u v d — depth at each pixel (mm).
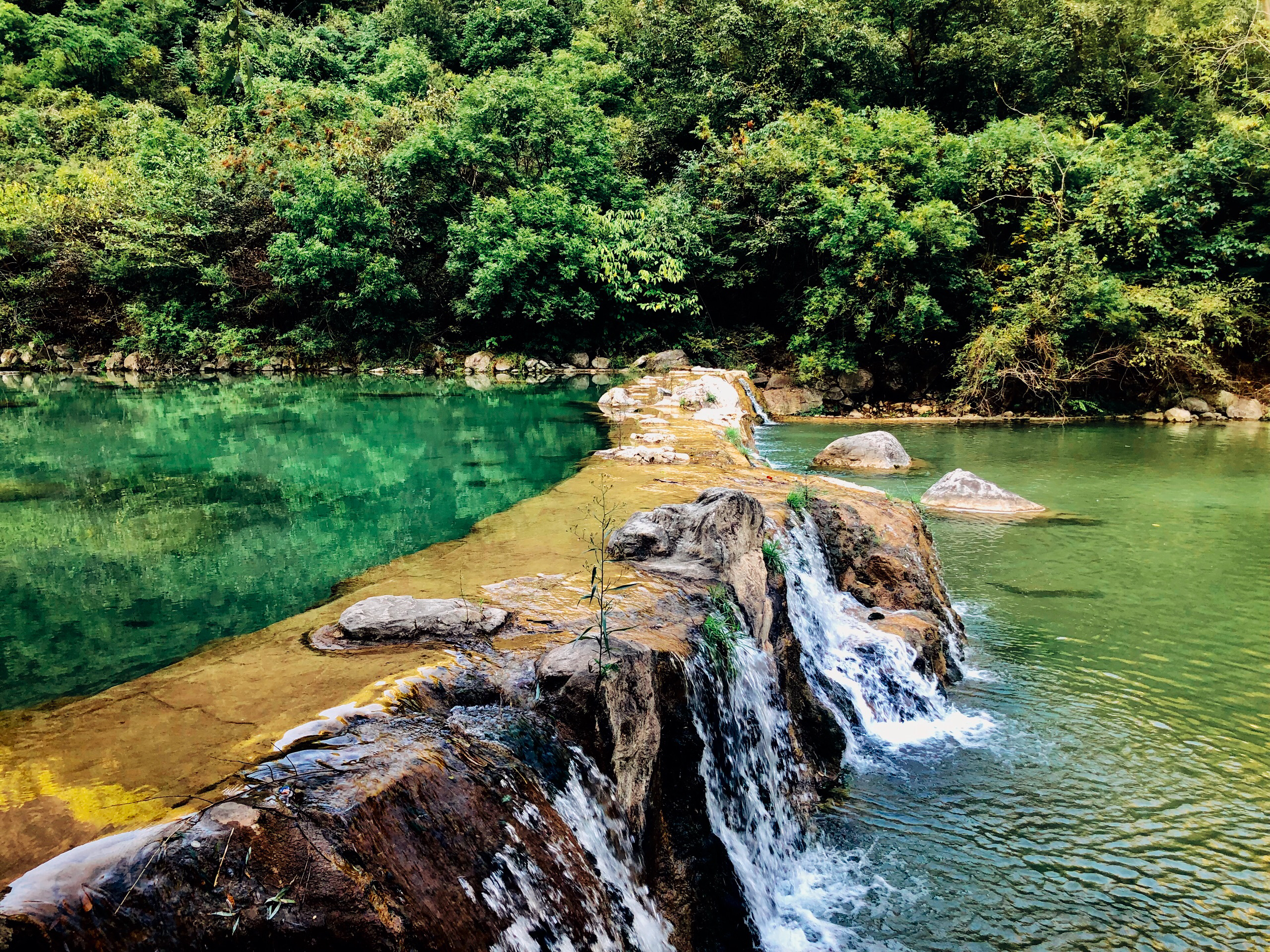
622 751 4094
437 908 2867
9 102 37750
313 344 27766
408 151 27406
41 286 28297
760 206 25562
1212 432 19938
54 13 43906
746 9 30172
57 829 2887
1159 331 22125
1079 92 31891
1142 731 6492
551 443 13883
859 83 30234
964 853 5137
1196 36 31672
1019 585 9539
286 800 2898
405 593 5797
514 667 4391
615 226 26828
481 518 8852
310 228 26844
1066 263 22141
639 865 4070
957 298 23625
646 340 27750
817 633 7027
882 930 4539
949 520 12016
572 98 29500
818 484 9688
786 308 26375
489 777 3410
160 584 6789
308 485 10758
